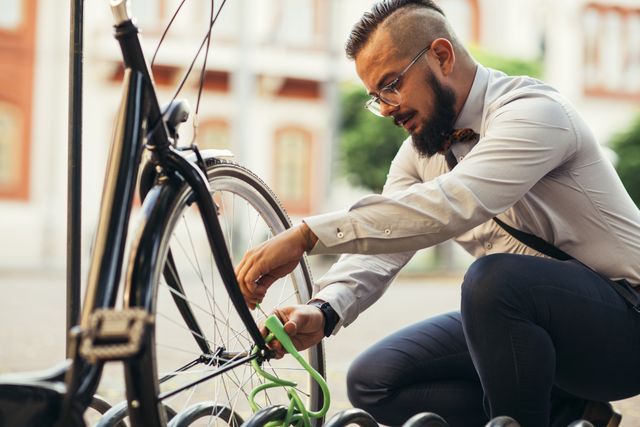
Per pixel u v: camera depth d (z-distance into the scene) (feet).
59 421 4.84
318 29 77.87
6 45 69.46
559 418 7.95
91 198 69.92
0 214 68.44
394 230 6.48
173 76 74.38
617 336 6.95
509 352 6.64
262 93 77.71
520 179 6.65
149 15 73.26
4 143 69.36
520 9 81.87
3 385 4.76
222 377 7.00
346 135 61.57
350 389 8.27
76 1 6.77
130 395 5.14
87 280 5.10
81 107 6.75
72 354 4.74
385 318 26.30
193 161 5.95
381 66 7.05
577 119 7.03
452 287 41.73
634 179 58.80
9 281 40.91
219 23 75.15
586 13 83.35
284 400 10.43
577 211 7.08
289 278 7.80
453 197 6.51
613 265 7.07
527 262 6.77
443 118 7.14
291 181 78.95
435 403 8.05
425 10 7.10
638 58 84.58
